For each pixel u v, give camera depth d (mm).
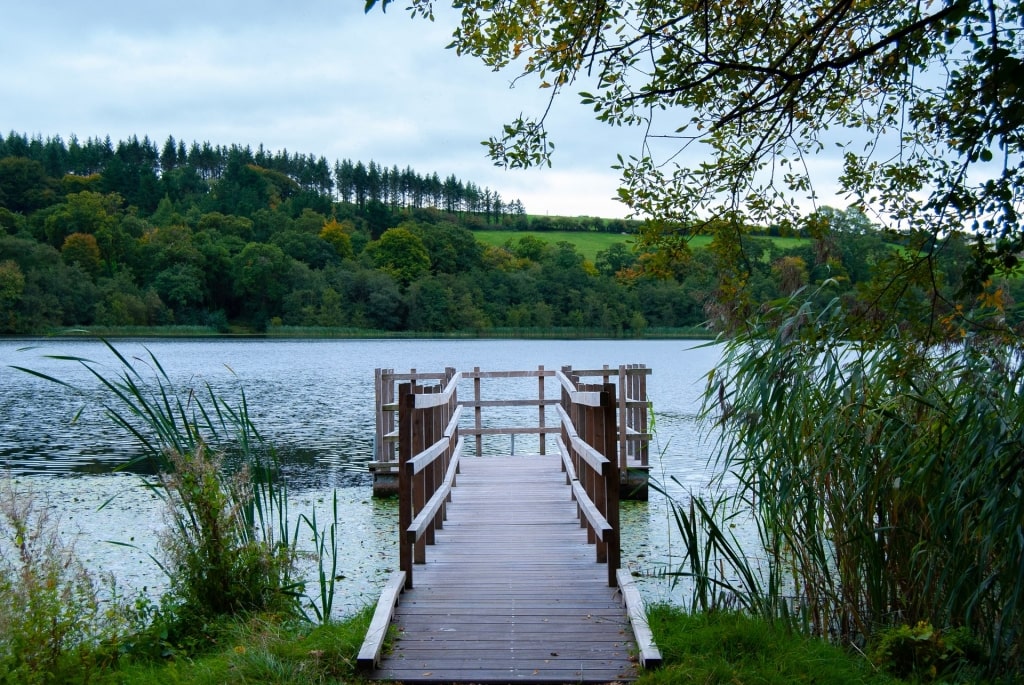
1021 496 4309
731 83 5039
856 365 4938
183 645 4773
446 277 83938
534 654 4434
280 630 4715
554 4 4777
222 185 117562
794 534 5312
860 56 4402
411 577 5520
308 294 81062
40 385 30500
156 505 10109
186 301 79188
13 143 119938
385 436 11641
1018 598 4438
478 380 12648
